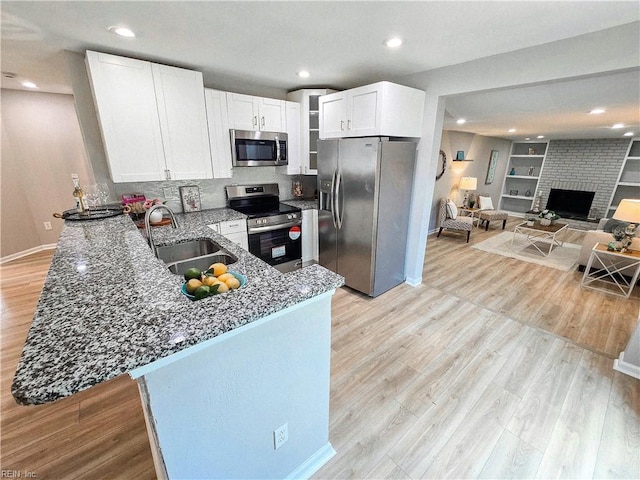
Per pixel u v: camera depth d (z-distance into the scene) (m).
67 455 1.47
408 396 1.84
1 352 2.21
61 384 0.58
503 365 2.12
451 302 3.07
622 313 2.86
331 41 2.08
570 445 1.52
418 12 1.65
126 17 1.70
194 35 1.97
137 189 2.92
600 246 3.53
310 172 3.73
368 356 2.22
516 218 8.16
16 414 1.70
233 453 1.06
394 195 2.97
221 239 2.06
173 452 0.90
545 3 1.54
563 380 1.97
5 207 3.87
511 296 3.22
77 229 1.85
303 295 1.00
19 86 3.52
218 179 3.46
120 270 1.21
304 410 1.28
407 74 2.95
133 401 1.81
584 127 5.50
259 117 3.23
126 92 2.33
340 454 1.48
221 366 0.93
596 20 1.72
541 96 3.29
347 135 2.95
